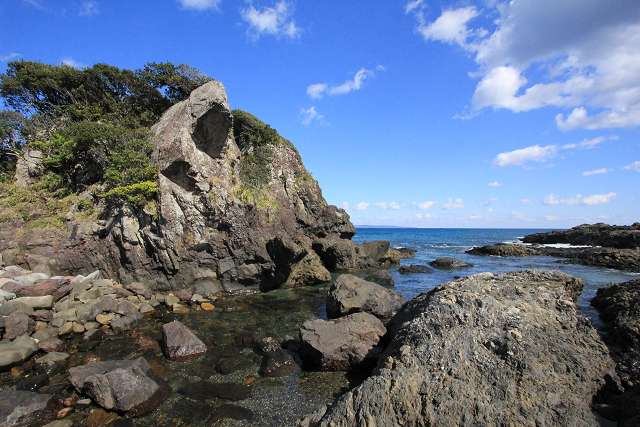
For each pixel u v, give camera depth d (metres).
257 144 35.09
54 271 20.48
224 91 24.03
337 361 10.83
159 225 21.45
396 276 29.05
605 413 7.66
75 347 12.41
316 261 25.86
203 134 23.48
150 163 23.08
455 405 7.06
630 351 9.88
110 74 31.42
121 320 14.99
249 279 22.80
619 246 45.06
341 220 41.56
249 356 11.84
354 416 7.14
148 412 8.45
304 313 17.38
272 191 32.69
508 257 44.88
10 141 27.39
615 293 14.54
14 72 30.77
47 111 30.50
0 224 21.12
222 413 8.43
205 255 22.22
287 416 8.34
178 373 10.53
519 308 9.33
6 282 15.53
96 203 23.61
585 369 8.16
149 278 21.33
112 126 25.39
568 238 56.12
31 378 9.96
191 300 19.23
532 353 8.04
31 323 13.23
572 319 9.33
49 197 24.55
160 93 32.78
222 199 22.69
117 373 8.84
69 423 7.84
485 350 8.22
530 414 6.93
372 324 12.47
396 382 7.52
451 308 9.23
